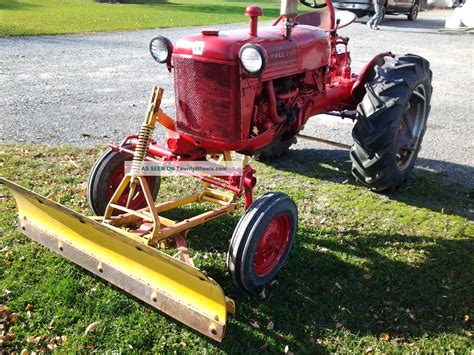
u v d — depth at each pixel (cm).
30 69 892
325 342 281
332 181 490
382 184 443
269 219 295
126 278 282
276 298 314
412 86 427
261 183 477
